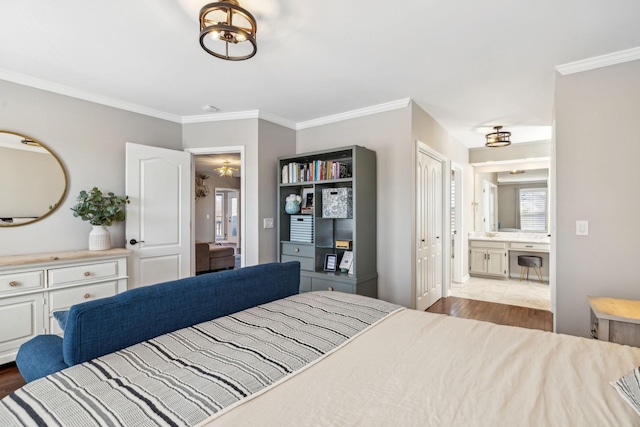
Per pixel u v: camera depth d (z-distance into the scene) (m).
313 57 2.44
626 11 1.87
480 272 5.72
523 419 0.86
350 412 0.89
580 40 2.19
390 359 1.21
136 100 3.30
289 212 3.79
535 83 2.88
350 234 3.70
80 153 3.04
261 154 3.72
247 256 3.71
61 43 2.22
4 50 2.31
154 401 0.91
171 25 2.02
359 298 1.98
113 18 1.94
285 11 1.88
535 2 1.80
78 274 2.71
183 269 3.61
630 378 0.98
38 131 2.80
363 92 3.13
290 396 0.96
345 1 1.79
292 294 2.16
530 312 3.85
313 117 3.94
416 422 0.85
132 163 3.24
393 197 3.44
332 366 1.15
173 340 1.34
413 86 2.98
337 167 3.45
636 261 2.28
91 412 0.86
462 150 5.27
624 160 2.32
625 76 2.32
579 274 2.46
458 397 0.96
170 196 3.53
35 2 1.78
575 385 1.03
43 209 2.82
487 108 3.56
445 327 1.53
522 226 5.61
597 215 2.40
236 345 1.30
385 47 2.29
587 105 2.45
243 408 0.90
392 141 3.43
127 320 1.32
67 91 2.96
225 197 10.52
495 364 1.16
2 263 2.31
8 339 2.37
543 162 5.26
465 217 5.51
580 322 2.46
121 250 3.00
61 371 1.08
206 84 2.93
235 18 1.92
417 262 3.51
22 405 0.90
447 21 1.98
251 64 2.55
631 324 1.91
